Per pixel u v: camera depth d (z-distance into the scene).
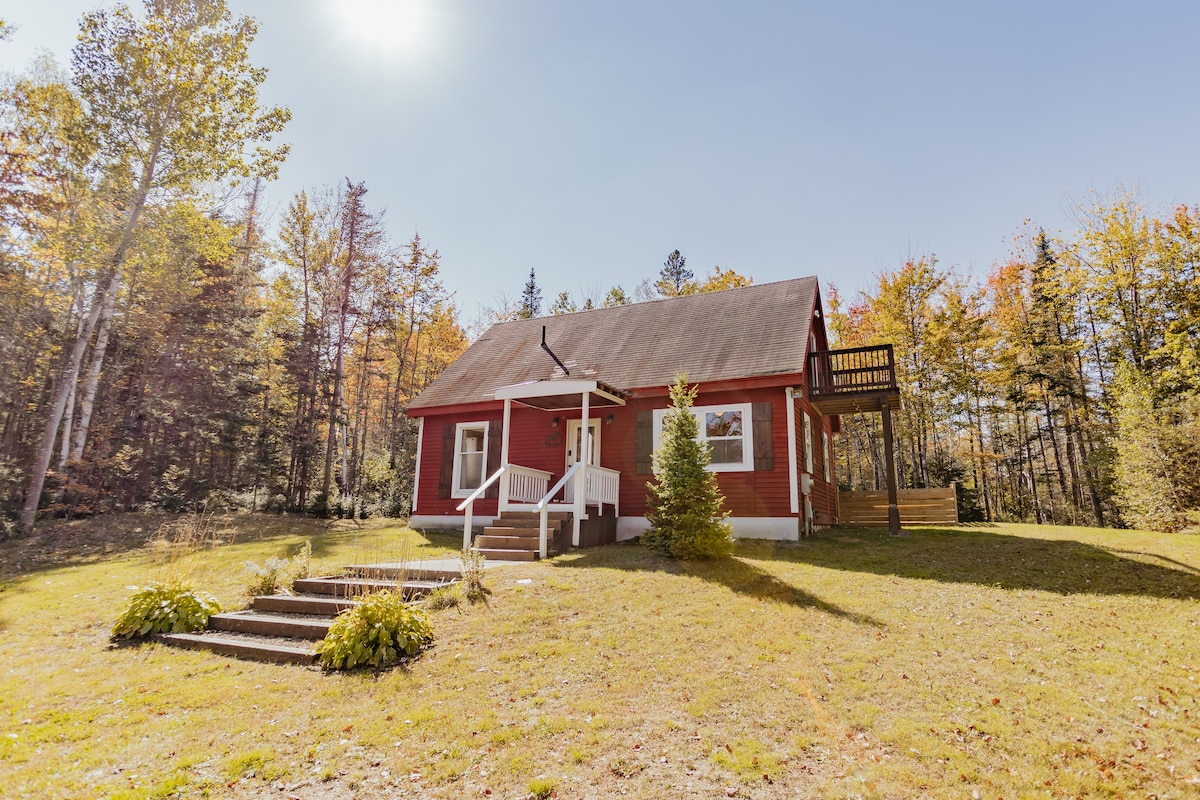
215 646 6.32
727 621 6.51
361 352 30.45
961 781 3.59
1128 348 22.22
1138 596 7.47
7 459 17.50
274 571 8.10
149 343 22.06
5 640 6.67
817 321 17.03
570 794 3.41
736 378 12.51
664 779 3.57
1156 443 13.89
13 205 16.86
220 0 17.30
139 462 19.83
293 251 25.52
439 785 3.52
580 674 5.17
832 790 3.49
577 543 11.08
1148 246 21.62
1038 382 25.19
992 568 9.15
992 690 4.91
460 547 12.50
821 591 7.80
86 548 13.43
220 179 18.55
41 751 3.88
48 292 20.08
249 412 23.19
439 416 16.39
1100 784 3.55
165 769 3.67
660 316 16.69
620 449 13.73
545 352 16.69
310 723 4.37
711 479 9.97
